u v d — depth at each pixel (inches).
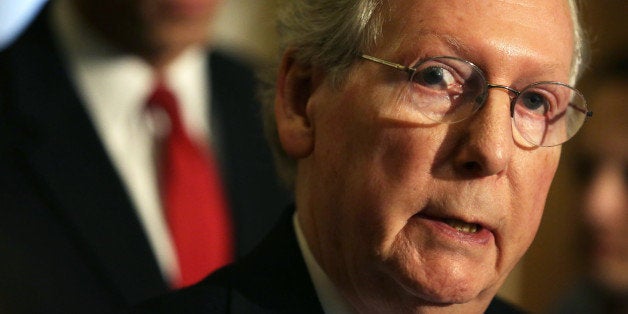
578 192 164.2
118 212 140.5
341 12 97.3
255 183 153.9
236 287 100.0
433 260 92.9
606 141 159.8
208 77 156.2
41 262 134.1
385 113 93.0
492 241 95.3
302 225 102.3
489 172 91.3
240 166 153.7
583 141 162.7
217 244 146.6
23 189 136.8
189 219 144.9
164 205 143.8
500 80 92.5
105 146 143.0
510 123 92.7
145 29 142.0
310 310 99.3
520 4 93.7
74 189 139.2
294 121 101.3
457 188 91.9
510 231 95.5
